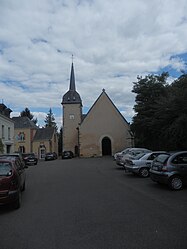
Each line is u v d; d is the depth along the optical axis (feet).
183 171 41.04
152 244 18.75
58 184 50.90
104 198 35.50
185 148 85.71
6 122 124.57
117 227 22.90
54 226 23.77
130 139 174.19
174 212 27.32
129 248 18.16
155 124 98.99
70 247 18.69
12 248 18.94
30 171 83.15
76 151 201.36
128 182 50.37
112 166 89.97
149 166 57.67
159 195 36.70
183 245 18.44
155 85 122.72
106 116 177.99
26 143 210.59
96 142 176.76
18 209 31.14
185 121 74.69
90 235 21.06
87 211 28.78
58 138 270.67
